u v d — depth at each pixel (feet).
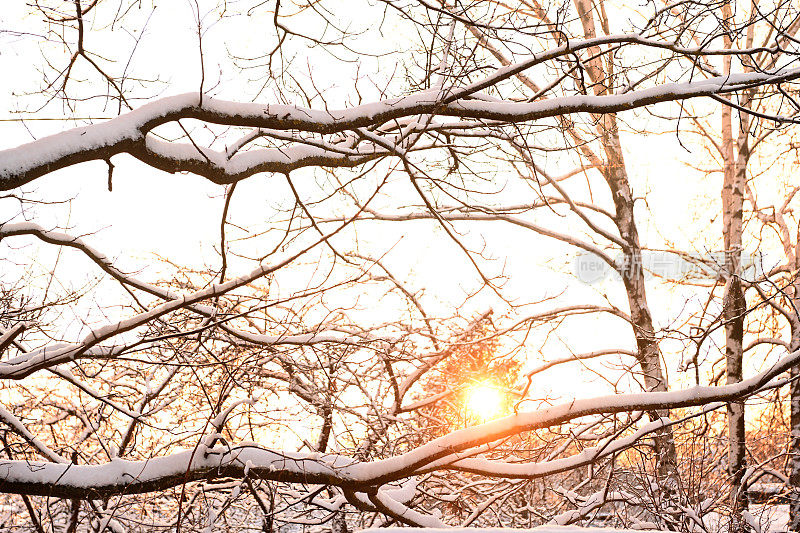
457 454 28.99
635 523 33.30
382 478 26.91
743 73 22.08
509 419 26.94
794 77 21.58
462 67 23.04
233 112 20.67
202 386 25.17
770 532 40.42
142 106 19.95
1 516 33.78
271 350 28.22
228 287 24.71
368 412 34.14
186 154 20.67
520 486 33.96
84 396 33.50
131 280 25.94
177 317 30.14
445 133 26.09
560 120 27.55
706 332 26.55
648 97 22.06
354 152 22.82
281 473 26.32
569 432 32.48
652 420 31.48
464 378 33.81
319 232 24.38
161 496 33.19
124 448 30.73
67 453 31.81
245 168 21.52
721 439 34.30
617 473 33.27
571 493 33.81
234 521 35.27
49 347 24.40
